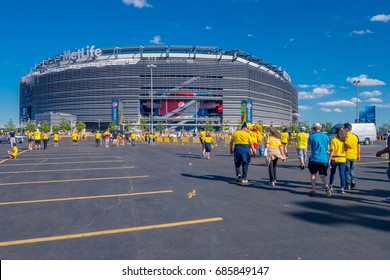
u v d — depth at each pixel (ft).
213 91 491.31
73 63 524.11
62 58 539.70
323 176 25.09
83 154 72.95
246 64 502.38
